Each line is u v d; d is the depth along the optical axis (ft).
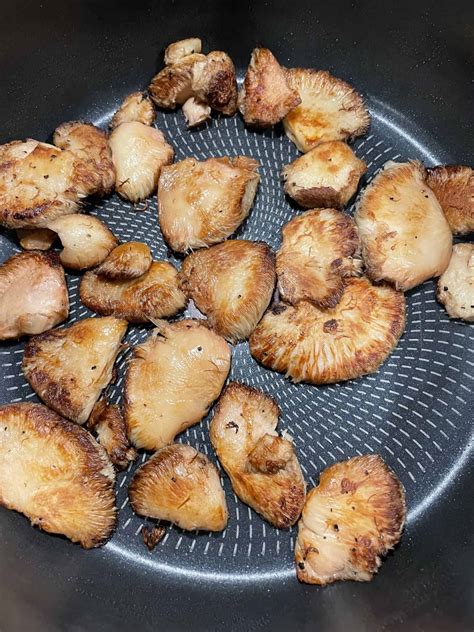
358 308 0.68
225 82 0.75
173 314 0.71
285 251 0.70
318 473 0.69
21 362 0.72
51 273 0.71
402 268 0.68
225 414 0.67
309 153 0.73
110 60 0.81
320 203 0.73
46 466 0.65
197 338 0.67
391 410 0.71
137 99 0.78
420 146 0.81
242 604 0.67
